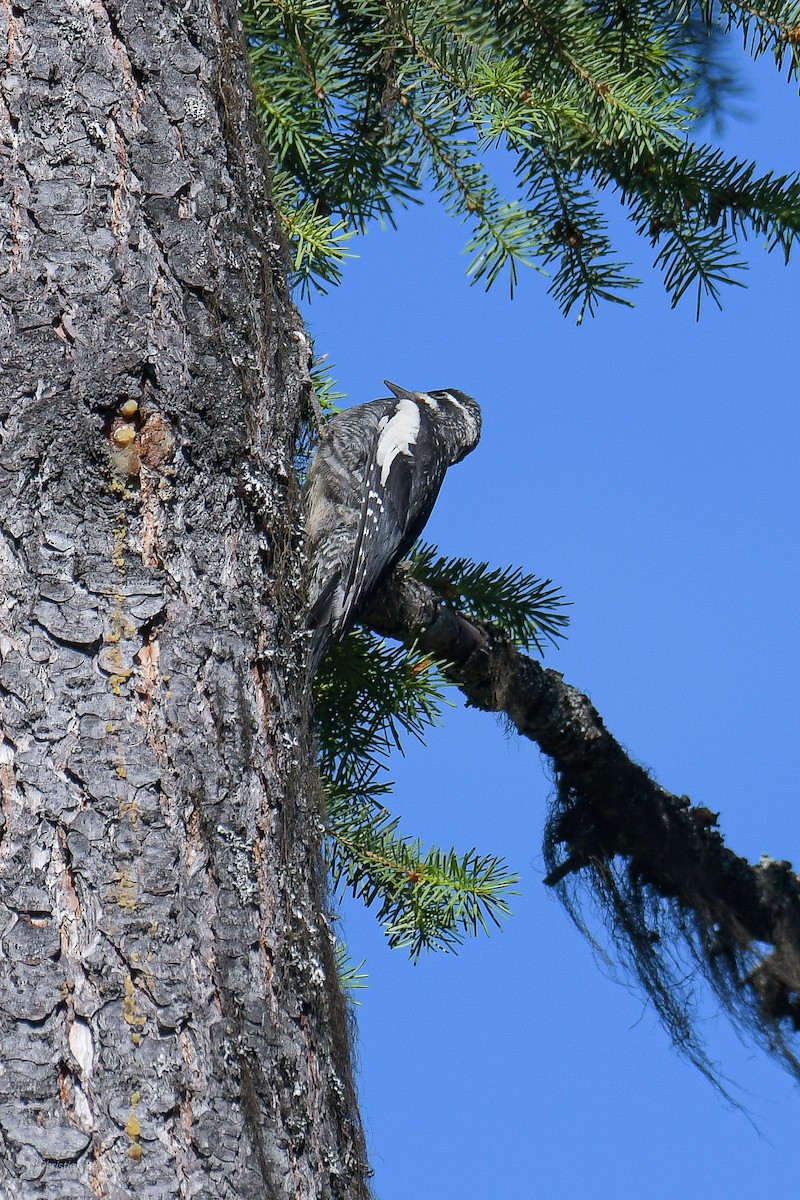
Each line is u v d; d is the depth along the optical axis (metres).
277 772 4.57
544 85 7.43
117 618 4.36
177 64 4.97
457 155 7.32
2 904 4.00
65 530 4.38
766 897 9.70
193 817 4.26
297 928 4.44
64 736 4.19
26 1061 3.85
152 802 4.20
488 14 7.24
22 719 4.18
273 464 4.92
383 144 7.10
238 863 4.30
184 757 4.31
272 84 6.95
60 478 4.42
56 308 4.57
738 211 8.05
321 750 7.83
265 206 5.30
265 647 4.67
